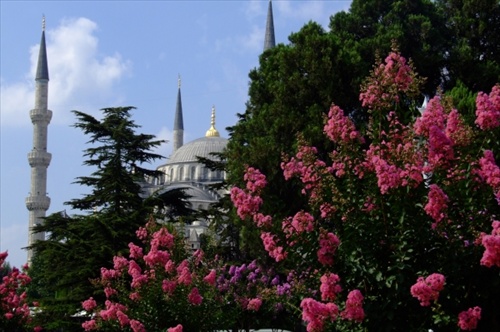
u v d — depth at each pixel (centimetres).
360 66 3747
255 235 3186
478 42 4594
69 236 3747
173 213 4291
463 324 859
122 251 3519
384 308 915
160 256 1684
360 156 1044
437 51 4616
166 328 1680
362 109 3716
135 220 3759
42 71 12538
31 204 12256
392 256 917
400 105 1127
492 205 941
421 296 834
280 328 2338
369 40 4288
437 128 949
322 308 889
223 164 4316
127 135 4062
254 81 4150
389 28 4628
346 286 970
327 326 926
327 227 1073
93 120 4134
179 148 16062
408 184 922
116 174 3978
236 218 3444
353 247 948
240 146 3697
